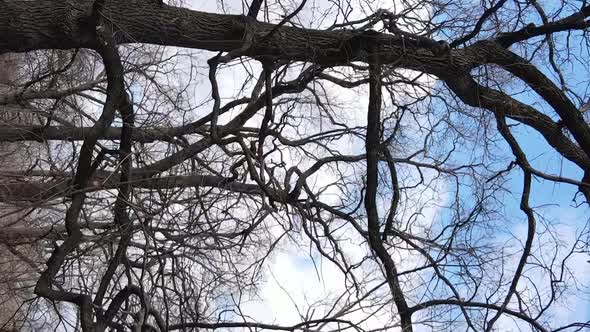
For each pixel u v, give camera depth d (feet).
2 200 25.66
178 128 28.76
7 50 24.99
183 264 27.99
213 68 25.45
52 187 24.66
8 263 29.66
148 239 24.62
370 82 26.40
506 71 29.73
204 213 27.22
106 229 25.48
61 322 24.34
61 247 21.74
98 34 24.59
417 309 23.71
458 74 28.14
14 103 33.88
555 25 28.71
